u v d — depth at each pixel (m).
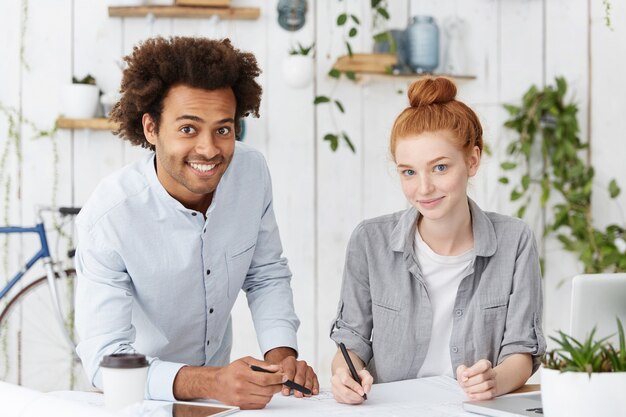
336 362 1.72
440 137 1.55
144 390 1.32
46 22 3.27
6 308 3.25
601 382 1.19
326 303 3.50
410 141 1.57
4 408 1.22
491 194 3.58
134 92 1.53
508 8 3.57
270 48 3.40
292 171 3.45
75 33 3.28
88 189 3.32
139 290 1.65
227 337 1.96
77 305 1.59
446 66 3.49
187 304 1.70
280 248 1.90
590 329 1.37
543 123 3.54
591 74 3.62
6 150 3.26
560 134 3.48
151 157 1.70
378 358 1.75
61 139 3.29
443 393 1.52
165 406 1.37
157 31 3.33
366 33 3.47
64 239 3.32
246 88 1.64
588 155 3.62
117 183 1.63
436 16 3.52
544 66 3.59
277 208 3.45
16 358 3.33
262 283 1.85
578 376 1.20
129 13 3.23
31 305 3.33
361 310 1.77
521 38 3.58
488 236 1.70
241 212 1.75
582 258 3.50
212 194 1.69
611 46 3.62
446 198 1.57
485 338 1.69
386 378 1.74
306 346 3.50
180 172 1.52
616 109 3.63
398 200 3.53
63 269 3.30
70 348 3.35
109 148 3.33
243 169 1.76
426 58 3.38
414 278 1.72
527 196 3.59
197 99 1.48
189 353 1.78
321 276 3.49
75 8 3.28
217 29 3.35
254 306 1.82
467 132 1.57
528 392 1.55
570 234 3.63
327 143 3.47
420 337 1.71
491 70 3.57
